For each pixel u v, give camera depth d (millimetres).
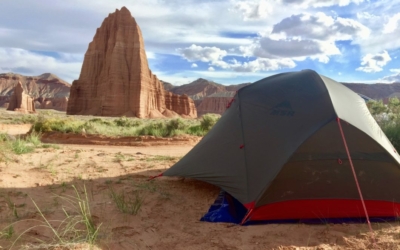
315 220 4883
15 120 39469
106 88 97500
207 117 25031
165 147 16844
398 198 5137
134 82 99250
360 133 5238
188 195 6141
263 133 5691
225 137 6367
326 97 5535
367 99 11711
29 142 12867
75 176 7203
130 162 9461
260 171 5234
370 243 4133
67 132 21438
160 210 5203
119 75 98438
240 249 3893
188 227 4578
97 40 110500
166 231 4375
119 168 8430
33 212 4633
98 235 3930
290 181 4984
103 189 6238
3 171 6930
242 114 6305
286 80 6359
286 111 5723
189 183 6938
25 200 5266
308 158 5027
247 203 4949
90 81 105938
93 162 9070
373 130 5578
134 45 103000
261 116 5973
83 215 4215
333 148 5105
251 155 5586
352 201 5066
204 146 6766
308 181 5012
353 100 6070
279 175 4941
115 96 96688
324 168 5051
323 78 6082
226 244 4020
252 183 5184
